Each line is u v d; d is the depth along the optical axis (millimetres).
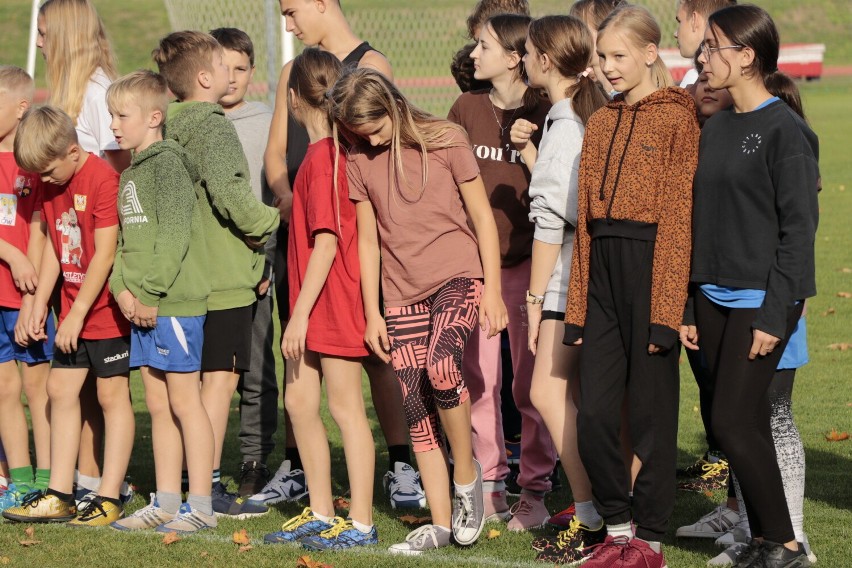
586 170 7613
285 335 8328
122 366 9055
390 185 8008
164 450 8992
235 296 9133
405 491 9625
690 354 8398
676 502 9539
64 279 9320
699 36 9367
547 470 8891
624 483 7570
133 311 8570
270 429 10211
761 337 6887
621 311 7422
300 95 8539
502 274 9398
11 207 9609
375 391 9797
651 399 7383
